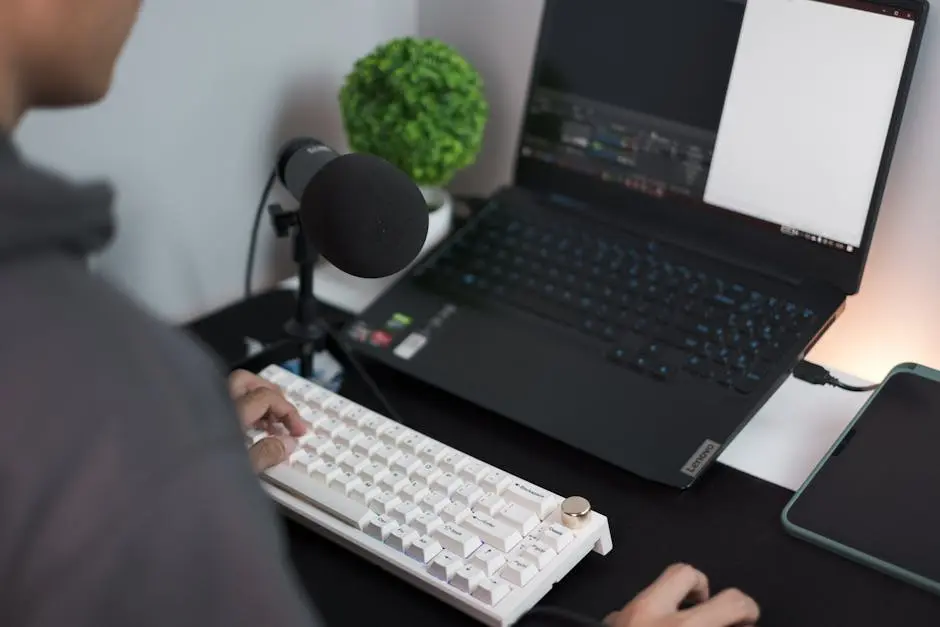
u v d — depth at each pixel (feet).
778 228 3.19
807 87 3.07
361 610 2.43
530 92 3.55
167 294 3.53
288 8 3.51
